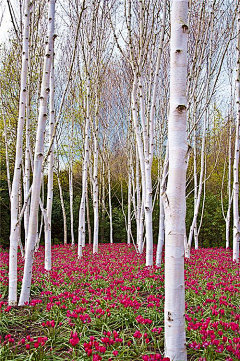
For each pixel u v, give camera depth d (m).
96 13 10.20
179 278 2.94
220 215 17.47
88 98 10.29
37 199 4.92
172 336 2.90
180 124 3.04
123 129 15.30
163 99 11.92
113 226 20.00
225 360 3.17
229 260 9.43
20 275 6.88
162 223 8.02
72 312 4.22
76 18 10.66
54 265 8.52
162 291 5.75
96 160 11.60
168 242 2.99
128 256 9.91
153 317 4.38
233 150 17.17
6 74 9.64
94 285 6.02
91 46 10.41
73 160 16.23
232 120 13.88
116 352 3.14
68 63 12.98
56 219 18.55
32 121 13.14
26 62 5.34
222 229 17.47
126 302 4.38
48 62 4.96
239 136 9.23
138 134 9.01
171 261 2.95
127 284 5.94
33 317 4.37
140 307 4.73
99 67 11.61
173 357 2.88
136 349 3.40
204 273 7.13
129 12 7.73
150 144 7.90
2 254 10.97
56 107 13.09
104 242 19.86
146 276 6.33
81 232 10.30
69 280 6.34
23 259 9.01
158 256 7.99
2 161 15.64
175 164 3.02
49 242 7.91
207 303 4.85
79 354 3.41
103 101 15.46
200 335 3.61
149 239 7.80
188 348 3.56
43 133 4.95
